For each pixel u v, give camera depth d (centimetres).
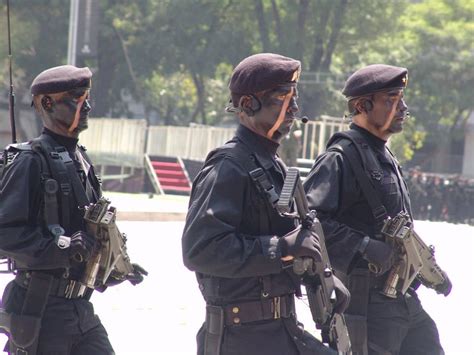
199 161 12581
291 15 18325
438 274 2052
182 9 18362
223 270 1661
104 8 18862
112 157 12650
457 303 3903
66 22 18550
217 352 1733
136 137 12375
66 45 18650
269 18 18688
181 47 18625
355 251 1930
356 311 1975
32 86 1894
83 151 1955
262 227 1711
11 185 1816
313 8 17988
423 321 2077
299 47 18100
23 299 1842
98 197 1936
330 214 1969
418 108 18200
